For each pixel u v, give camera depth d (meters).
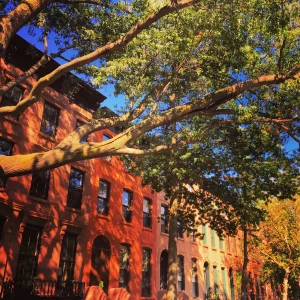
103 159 20.03
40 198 15.31
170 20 9.90
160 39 9.91
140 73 10.26
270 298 40.31
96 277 17.88
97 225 18.53
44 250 14.94
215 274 31.36
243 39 9.63
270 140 12.66
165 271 24.23
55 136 16.95
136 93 10.15
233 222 17.61
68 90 15.29
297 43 10.62
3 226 13.59
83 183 18.12
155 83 10.87
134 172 16.89
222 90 9.10
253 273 37.47
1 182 13.89
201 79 12.61
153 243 23.27
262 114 10.75
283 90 10.74
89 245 17.62
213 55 10.12
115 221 20.02
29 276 14.17
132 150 8.74
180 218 18.83
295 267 28.02
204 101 8.98
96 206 18.78
